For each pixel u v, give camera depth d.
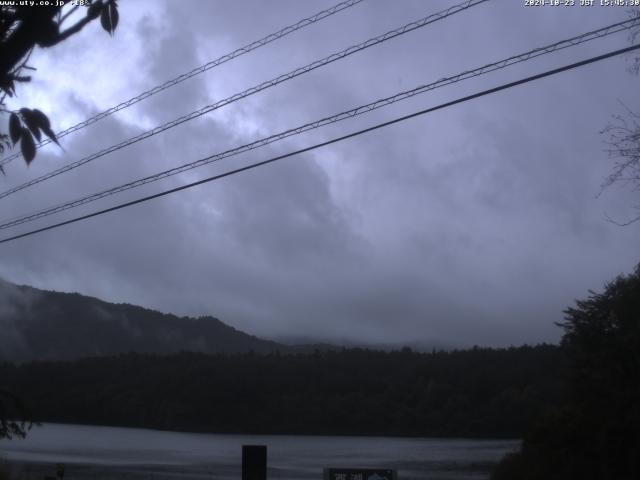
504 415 126.38
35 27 3.89
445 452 99.00
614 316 33.69
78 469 68.62
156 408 153.50
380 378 156.50
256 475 14.59
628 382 31.83
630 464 30.64
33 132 3.99
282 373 162.38
